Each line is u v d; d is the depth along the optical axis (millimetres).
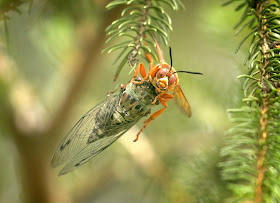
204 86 458
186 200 431
